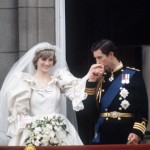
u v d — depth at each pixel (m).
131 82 21.88
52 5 26.48
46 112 22.56
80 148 20.22
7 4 26.56
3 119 23.14
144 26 29.25
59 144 21.42
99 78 22.02
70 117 24.08
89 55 28.38
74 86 22.78
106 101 21.92
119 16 29.17
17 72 22.91
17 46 26.56
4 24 26.56
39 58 22.83
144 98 21.81
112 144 21.23
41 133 21.30
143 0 29.23
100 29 28.77
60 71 23.12
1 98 23.05
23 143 22.12
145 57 29.14
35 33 26.39
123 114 21.81
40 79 22.84
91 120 27.67
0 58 26.56
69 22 27.95
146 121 21.73
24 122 22.16
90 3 28.59
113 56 21.98
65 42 27.45
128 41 29.22
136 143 21.42
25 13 26.36
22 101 22.42
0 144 23.36
